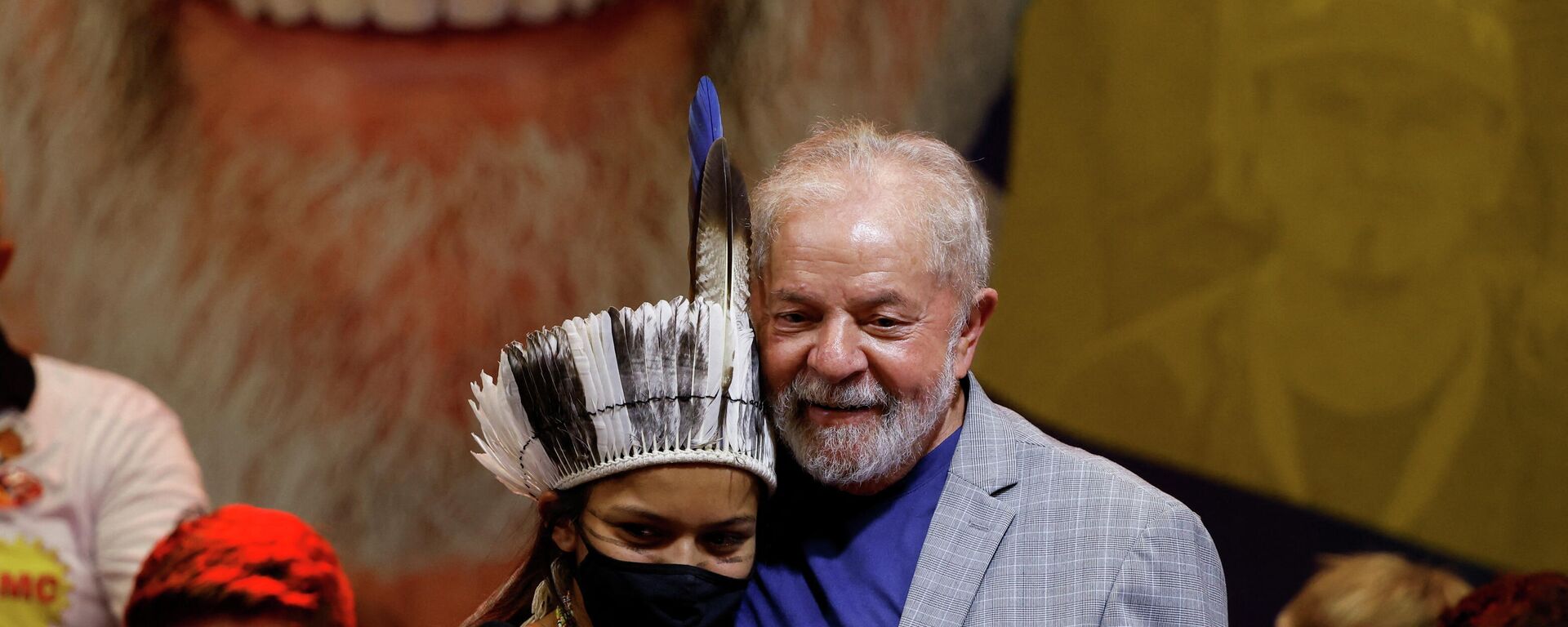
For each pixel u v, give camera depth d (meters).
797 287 5.61
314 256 10.89
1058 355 12.62
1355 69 12.88
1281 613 12.78
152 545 10.05
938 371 5.75
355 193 10.91
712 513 5.31
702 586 5.33
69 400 10.12
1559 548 13.15
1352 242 12.87
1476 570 12.93
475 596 11.11
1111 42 12.52
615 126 11.30
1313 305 12.90
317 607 6.71
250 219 10.77
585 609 5.60
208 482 10.58
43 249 10.36
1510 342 13.18
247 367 10.71
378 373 10.98
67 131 10.39
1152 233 12.70
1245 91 12.73
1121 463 12.73
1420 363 13.17
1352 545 12.93
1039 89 12.34
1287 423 12.90
